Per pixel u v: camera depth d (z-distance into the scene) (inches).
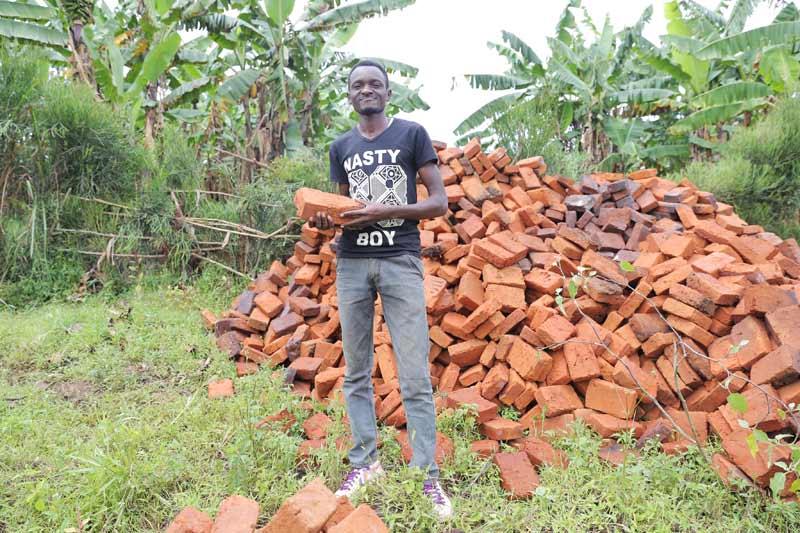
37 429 120.7
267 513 98.1
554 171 283.7
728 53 384.5
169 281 256.2
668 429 117.7
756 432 90.6
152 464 103.5
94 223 261.3
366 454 105.9
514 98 469.7
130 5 406.0
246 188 281.6
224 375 165.6
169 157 295.4
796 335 119.7
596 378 130.9
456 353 142.7
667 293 144.9
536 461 114.1
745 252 166.9
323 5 382.9
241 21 372.2
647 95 452.4
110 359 167.0
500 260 153.3
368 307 105.5
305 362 157.8
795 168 334.3
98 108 271.4
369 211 97.6
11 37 313.9
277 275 207.8
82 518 90.0
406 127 103.4
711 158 508.1
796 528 93.9
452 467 112.0
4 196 253.9
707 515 98.6
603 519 95.8
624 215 181.9
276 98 385.7
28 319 201.3
